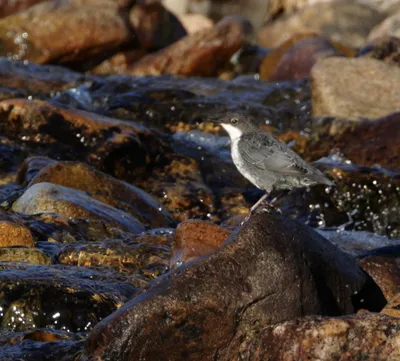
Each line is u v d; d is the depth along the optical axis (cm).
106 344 737
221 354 757
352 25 2947
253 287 771
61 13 2402
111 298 920
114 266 1045
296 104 2077
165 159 1593
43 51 2362
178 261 982
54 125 1574
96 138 1548
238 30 2397
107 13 2452
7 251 1022
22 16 2375
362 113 1909
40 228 1127
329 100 1936
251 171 1016
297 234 838
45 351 805
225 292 757
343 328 711
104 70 2473
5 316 887
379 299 927
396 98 1948
